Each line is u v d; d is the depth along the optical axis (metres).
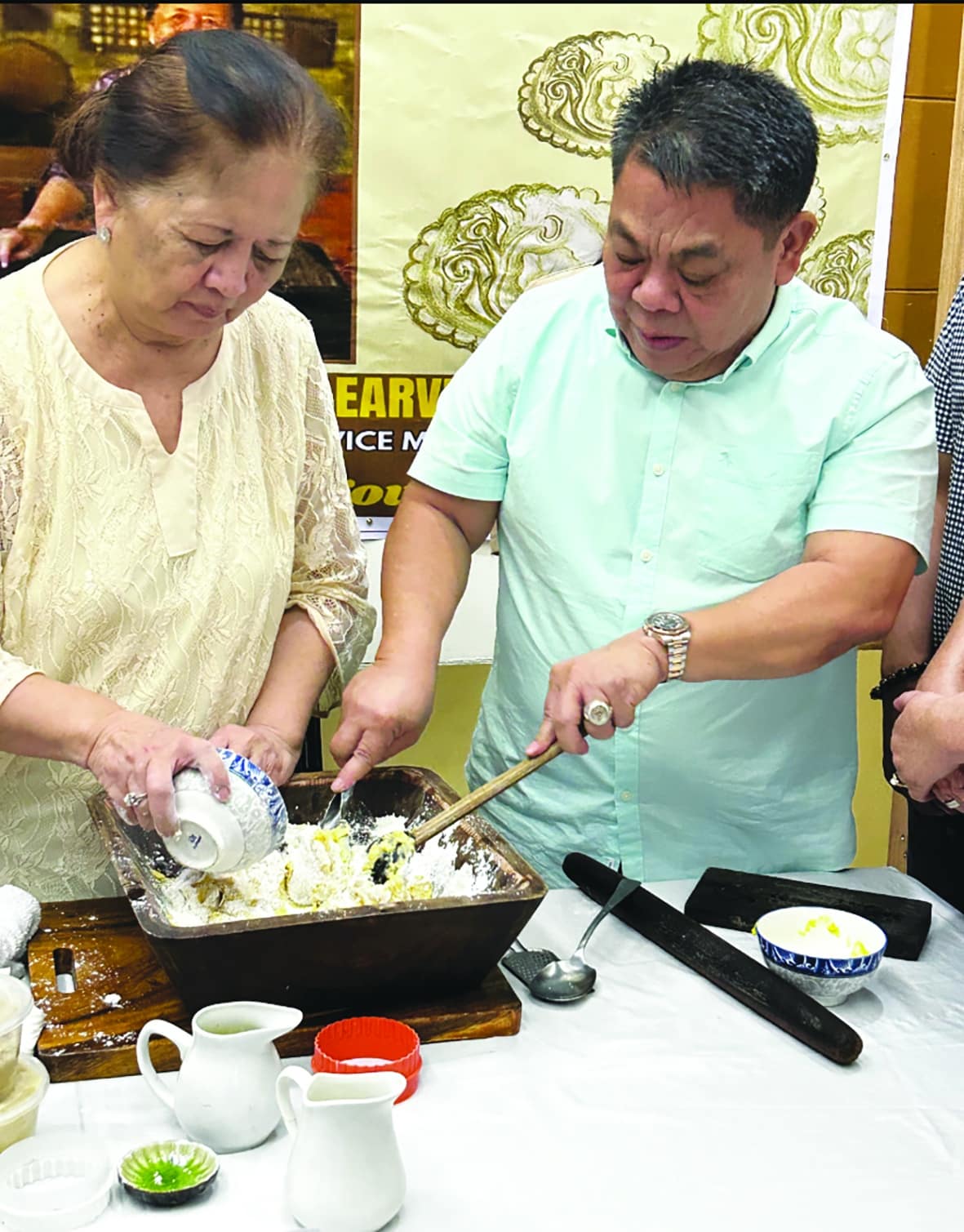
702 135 1.35
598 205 2.40
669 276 1.42
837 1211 1.07
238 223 1.26
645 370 1.67
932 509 1.64
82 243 1.48
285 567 1.62
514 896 1.27
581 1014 1.36
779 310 1.62
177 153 1.22
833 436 1.62
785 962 1.38
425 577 1.73
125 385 1.46
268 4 2.17
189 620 1.53
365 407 2.41
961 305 1.93
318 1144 1.01
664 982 1.43
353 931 1.23
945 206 2.52
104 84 1.33
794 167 1.40
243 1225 1.03
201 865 1.29
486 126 2.32
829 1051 1.28
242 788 1.29
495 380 1.73
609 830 1.75
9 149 2.11
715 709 1.67
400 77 2.26
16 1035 1.08
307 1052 1.27
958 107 2.38
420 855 1.47
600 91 2.34
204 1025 1.13
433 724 2.68
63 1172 1.06
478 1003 1.32
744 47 2.38
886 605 1.57
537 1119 1.18
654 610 1.67
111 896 1.55
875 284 2.55
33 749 1.40
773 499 1.64
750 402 1.64
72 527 1.46
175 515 1.50
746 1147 1.15
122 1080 1.22
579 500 1.70
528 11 2.28
